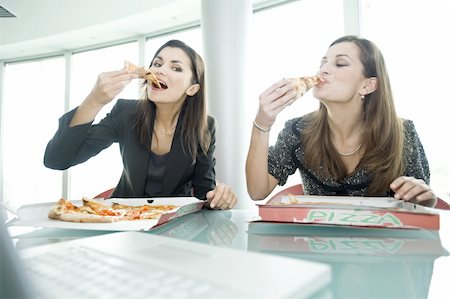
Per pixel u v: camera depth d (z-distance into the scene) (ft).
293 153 4.42
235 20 8.46
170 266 0.99
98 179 12.69
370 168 3.86
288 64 9.70
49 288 0.83
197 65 4.73
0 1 10.27
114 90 3.66
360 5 8.61
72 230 2.12
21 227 2.21
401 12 8.13
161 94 4.43
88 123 3.79
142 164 4.45
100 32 12.12
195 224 2.42
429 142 7.61
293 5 9.87
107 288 0.84
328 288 1.03
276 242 1.79
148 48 12.56
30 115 14.82
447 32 7.62
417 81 7.79
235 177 8.36
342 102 3.82
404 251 1.58
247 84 8.65
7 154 15.01
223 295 0.80
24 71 14.99
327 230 2.09
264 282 0.89
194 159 4.54
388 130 3.86
